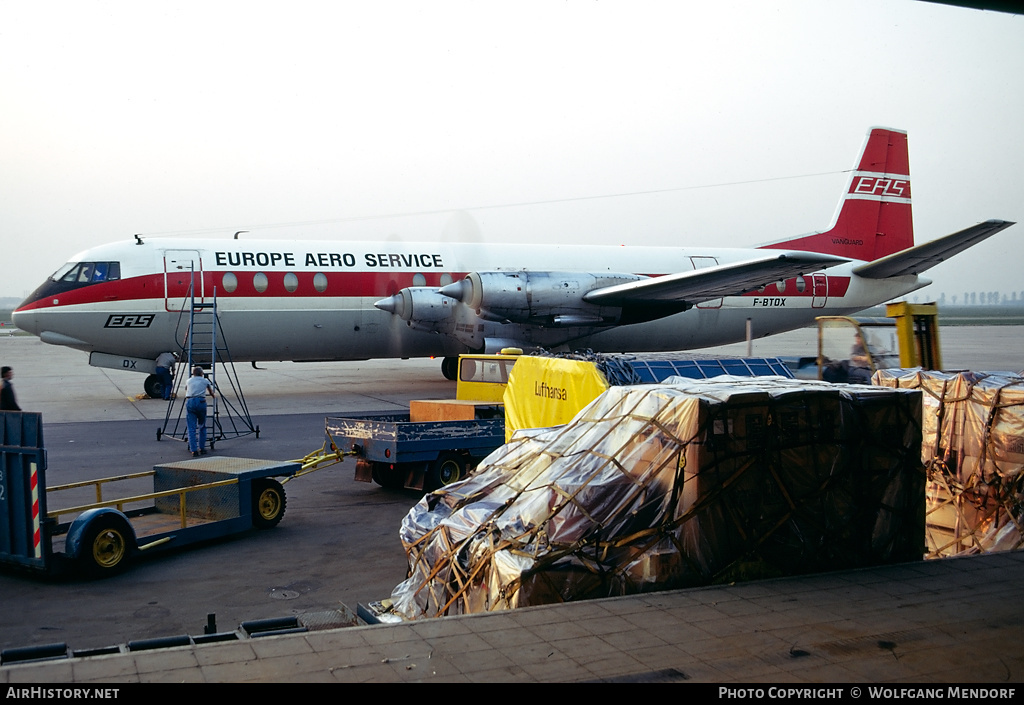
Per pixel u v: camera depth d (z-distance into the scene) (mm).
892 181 29344
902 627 4465
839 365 11031
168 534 8586
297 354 22516
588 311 22016
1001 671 3900
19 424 7746
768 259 18375
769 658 4023
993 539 7039
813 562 5500
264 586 7598
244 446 15703
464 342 22172
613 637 4277
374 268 22562
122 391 26688
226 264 21109
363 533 9656
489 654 4051
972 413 7445
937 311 10672
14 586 7566
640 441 5484
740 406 5305
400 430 11195
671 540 5148
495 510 5598
